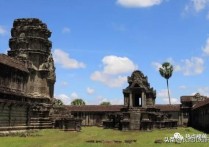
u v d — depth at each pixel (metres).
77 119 77.75
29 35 83.25
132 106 86.88
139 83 88.19
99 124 111.00
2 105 57.56
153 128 82.19
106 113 111.44
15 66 65.69
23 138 51.16
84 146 39.66
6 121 59.41
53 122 78.75
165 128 86.56
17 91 66.31
